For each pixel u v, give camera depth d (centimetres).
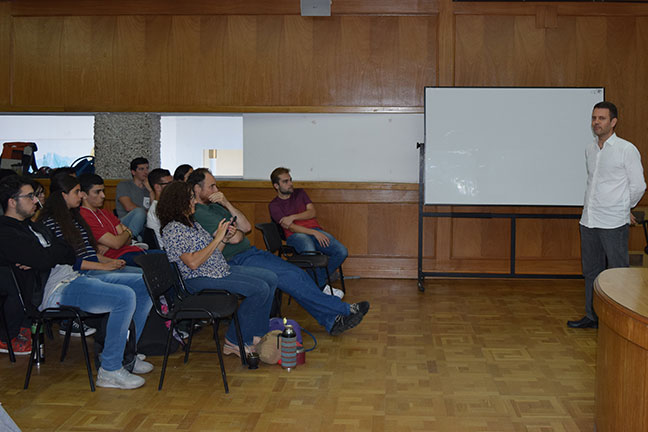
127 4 617
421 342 402
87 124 695
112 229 410
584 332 425
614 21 593
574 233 611
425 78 610
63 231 331
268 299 366
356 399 304
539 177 569
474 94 568
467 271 616
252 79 618
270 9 609
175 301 364
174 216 344
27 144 629
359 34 611
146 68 624
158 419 279
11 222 303
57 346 393
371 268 624
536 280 612
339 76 614
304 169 625
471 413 287
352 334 421
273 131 624
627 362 206
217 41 618
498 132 568
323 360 365
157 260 327
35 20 630
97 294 310
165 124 716
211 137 724
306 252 512
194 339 407
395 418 281
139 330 338
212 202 411
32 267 301
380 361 364
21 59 634
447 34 596
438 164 573
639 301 216
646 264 587
